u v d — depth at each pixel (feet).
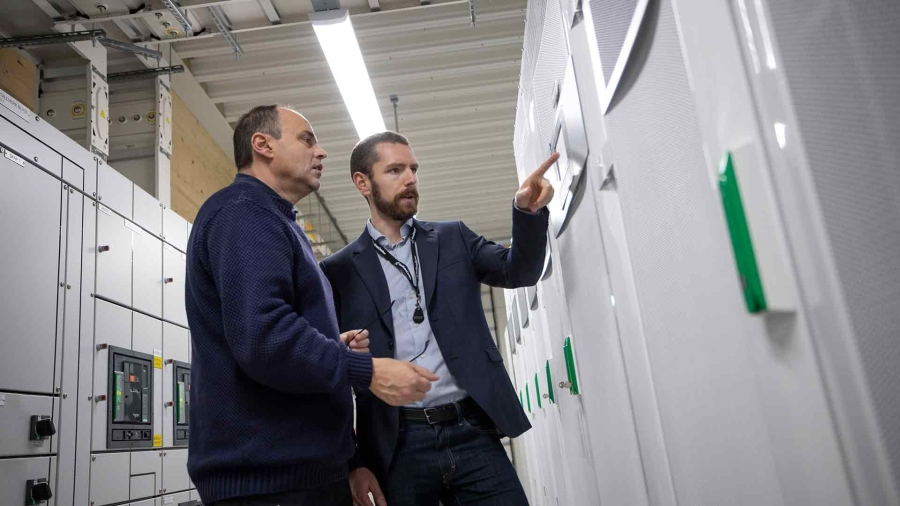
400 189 6.08
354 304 6.05
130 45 13.47
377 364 4.52
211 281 4.52
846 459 1.94
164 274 13.28
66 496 9.12
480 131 24.12
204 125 20.13
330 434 4.51
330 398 4.63
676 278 3.24
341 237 33.27
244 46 17.39
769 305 2.20
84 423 9.75
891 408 1.87
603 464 5.38
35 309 8.82
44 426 8.50
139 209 12.34
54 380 9.11
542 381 10.44
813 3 2.15
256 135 5.22
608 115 4.05
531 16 7.11
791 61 2.07
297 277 4.64
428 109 21.95
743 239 2.28
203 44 17.24
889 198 2.06
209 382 4.38
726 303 2.67
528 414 15.38
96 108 13.30
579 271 5.49
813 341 2.03
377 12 15.11
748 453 2.64
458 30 17.95
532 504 16.35
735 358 2.65
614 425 4.82
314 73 19.24
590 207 4.84
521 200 5.42
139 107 15.55
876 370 1.89
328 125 22.07
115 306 11.09
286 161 5.23
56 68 13.51
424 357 5.76
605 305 4.68
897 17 2.14
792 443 2.25
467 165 26.73
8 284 8.31
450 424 5.57
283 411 4.33
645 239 3.62
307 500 4.37
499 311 35.83
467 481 5.51
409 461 5.50
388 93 20.86
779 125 2.09
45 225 9.20
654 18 3.11
